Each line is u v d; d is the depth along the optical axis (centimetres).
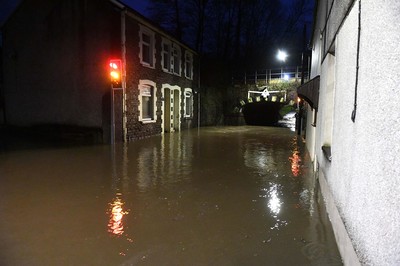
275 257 382
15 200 597
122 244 418
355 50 351
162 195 638
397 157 207
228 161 1016
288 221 499
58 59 1488
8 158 1007
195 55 2348
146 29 1595
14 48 1598
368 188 270
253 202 596
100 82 1398
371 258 254
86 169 870
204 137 1738
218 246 412
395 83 216
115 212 538
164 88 1867
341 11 446
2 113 1680
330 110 629
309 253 391
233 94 2798
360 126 308
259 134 1952
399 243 200
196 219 509
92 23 1395
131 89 1484
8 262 369
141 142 1460
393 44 223
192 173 838
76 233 451
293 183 740
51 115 1537
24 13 1552
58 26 1471
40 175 793
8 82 1644
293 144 1478
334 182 462
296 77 2650
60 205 571
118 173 827
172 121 1997
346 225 356
